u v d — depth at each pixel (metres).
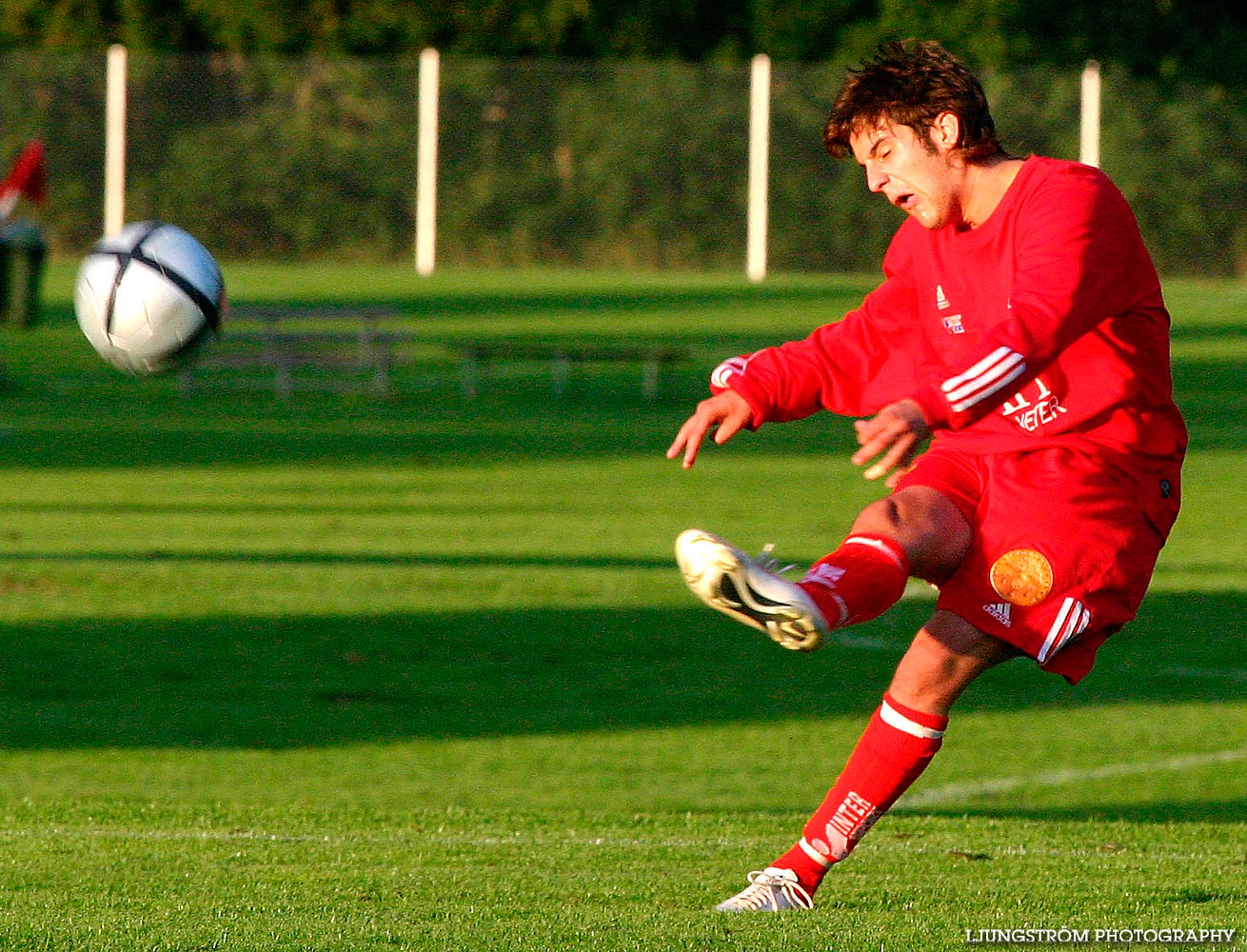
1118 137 157.62
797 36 175.75
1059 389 15.54
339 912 16.52
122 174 157.62
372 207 158.62
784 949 14.84
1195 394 104.44
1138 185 157.62
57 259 156.75
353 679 38.84
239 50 172.88
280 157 158.25
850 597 14.86
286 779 31.22
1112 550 15.45
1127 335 15.48
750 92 157.50
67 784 30.33
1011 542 15.45
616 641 42.84
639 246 158.75
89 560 51.12
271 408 93.88
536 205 158.75
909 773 16.14
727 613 14.28
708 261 158.62
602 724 35.75
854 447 82.62
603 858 19.83
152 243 18.56
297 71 158.75
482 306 140.00
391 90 158.50
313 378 107.94
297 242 158.75
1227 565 54.69
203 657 40.31
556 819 23.14
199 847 20.27
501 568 51.34
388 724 35.41
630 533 58.44
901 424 14.07
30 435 80.94
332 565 51.38
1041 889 17.69
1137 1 170.38
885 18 172.50
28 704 36.12
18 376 103.12
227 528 57.69
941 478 15.73
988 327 15.27
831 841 16.44
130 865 19.03
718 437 17.09
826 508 64.50
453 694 37.84
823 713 36.97
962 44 170.50
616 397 101.75
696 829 22.39
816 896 17.14
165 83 157.75
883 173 15.79
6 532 55.88
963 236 15.87
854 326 17.03
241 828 22.05
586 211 158.88
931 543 15.41
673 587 49.12
